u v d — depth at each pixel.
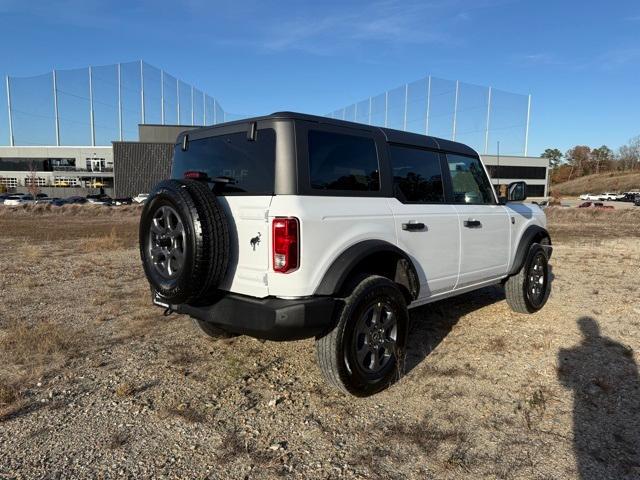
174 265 3.40
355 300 3.28
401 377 3.77
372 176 3.70
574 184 109.75
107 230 18.70
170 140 54.69
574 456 2.72
